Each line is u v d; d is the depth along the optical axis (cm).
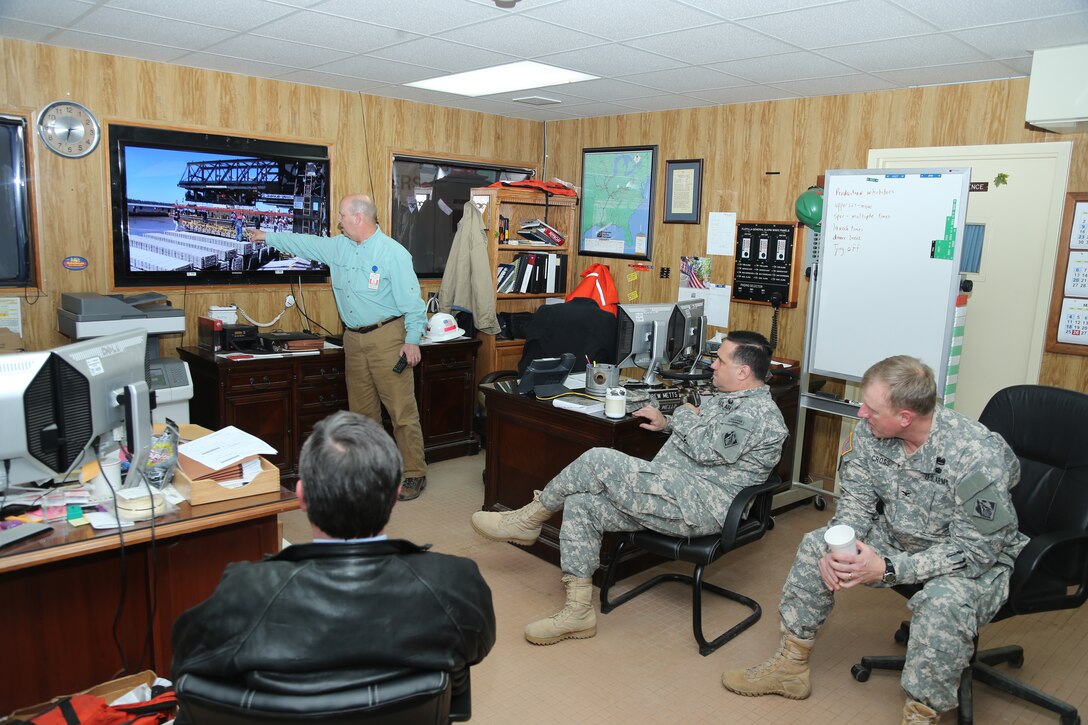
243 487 208
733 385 282
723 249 491
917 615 214
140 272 408
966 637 209
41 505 192
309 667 114
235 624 115
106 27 333
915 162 407
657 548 275
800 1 270
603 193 558
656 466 277
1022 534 239
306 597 116
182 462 213
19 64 359
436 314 486
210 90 419
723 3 275
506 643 275
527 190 512
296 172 459
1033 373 381
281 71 420
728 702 244
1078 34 294
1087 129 334
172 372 350
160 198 411
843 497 250
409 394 414
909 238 349
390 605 117
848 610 311
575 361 382
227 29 334
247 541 218
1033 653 281
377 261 396
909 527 232
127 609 213
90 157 385
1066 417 238
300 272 468
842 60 352
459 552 352
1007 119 374
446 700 124
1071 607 231
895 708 244
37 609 200
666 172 518
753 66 372
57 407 185
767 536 384
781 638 263
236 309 425
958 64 348
